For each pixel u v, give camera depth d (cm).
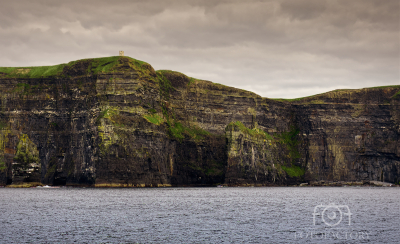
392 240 8425
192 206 13375
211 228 9294
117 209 12300
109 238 8281
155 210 12144
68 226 9394
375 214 11875
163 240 8169
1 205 13275
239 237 8462
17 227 9244
